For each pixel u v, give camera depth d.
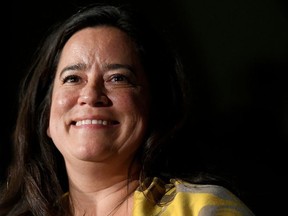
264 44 5.39
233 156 4.98
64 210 2.30
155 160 2.22
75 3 5.07
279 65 5.29
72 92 2.14
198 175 2.21
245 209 2.00
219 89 5.37
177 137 2.29
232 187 2.23
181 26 5.47
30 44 5.05
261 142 5.04
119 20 2.24
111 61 2.15
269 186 4.72
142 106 2.16
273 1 5.38
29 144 2.41
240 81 5.35
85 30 2.24
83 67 2.16
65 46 2.26
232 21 5.46
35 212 2.33
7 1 5.02
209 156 4.46
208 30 5.52
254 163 4.91
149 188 2.11
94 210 2.22
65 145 2.16
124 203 2.18
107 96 2.12
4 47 4.96
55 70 2.32
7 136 4.46
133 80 2.17
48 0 5.09
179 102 2.31
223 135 5.18
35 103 2.39
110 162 2.14
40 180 2.36
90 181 2.19
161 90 2.28
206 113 5.30
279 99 5.17
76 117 2.11
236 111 5.25
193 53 5.44
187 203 2.00
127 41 2.21
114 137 2.11
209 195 2.00
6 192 2.43
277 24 5.38
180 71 2.34
